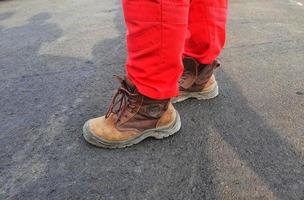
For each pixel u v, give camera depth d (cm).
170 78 134
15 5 434
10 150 151
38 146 153
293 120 170
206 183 130
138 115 146
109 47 277
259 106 182
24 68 240
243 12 371
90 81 216
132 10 122
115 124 146
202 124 165
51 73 230
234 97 191
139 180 132
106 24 339
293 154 146
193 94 183
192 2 154
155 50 126
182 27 125
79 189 128
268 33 303
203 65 174
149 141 153
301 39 288
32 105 189
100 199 124
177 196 125
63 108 184
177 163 140
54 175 135
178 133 158
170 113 152
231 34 301
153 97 137
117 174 135
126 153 146
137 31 124
